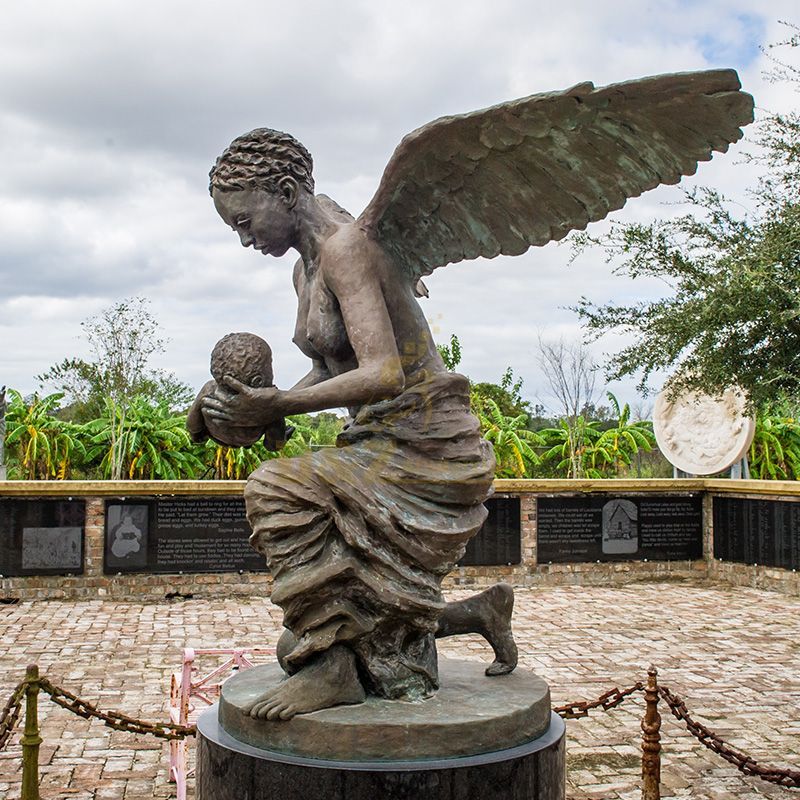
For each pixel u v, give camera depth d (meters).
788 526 14.76
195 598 14.12
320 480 3.82
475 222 3.95
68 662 9.76
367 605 3.83
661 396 16.78
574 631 11.73
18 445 23.22
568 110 3.54
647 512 16.23
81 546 14.02
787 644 10.97
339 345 4.02
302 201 4.03
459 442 4.02
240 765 3.65
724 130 3.53
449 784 3.52
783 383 8.30
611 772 6.59
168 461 23.33
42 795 6.05
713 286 8.43
